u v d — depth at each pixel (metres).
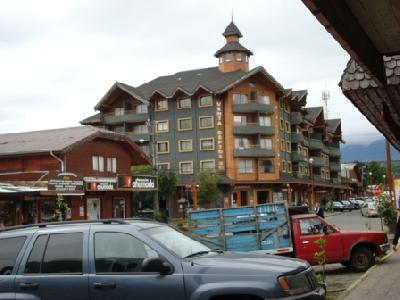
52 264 6.82
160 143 75.56
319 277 10.76
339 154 112.06
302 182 81.06
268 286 6.13
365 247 16.14
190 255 6.84
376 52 6.77
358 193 139.25
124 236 6.79
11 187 32.19
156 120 76.12
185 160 74.06
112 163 44.03
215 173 68.19
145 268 6.41
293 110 85.56
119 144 45.19
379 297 10.01
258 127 73.69
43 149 37.59
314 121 94.44
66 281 6.65
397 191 31.69
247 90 74.44
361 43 5.98
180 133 74.62
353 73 9.64
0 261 7.03
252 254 7.19
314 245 16.28
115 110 78.50
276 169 75.88
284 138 80.19
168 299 6.33
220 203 71.25
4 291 6.80
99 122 78.38
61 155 37.56
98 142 42.41
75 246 6.85
